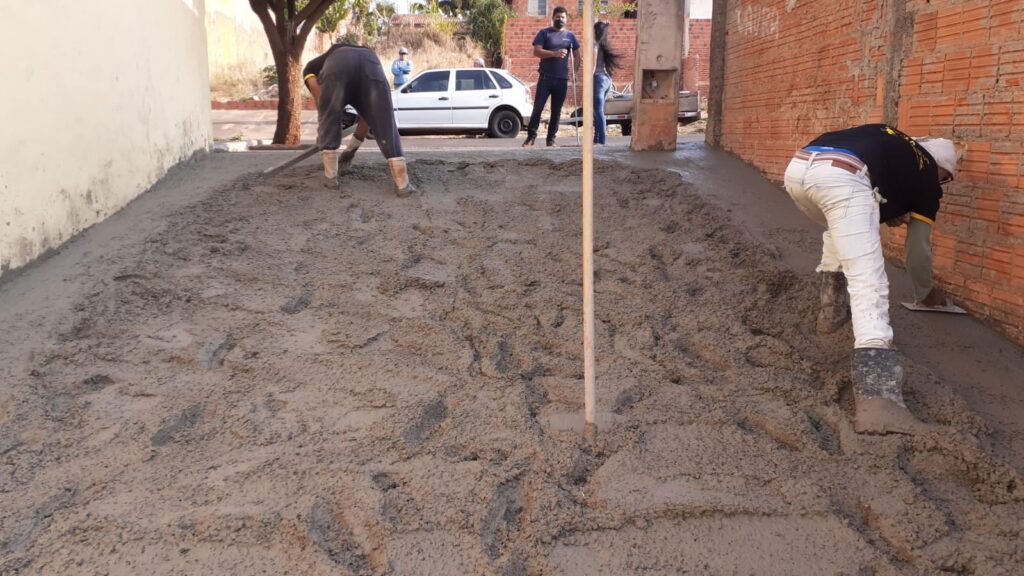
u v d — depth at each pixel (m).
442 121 16.97
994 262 4.22
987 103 4.18
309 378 3.84
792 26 6.43
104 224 5.51
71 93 5.15
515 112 17.11
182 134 7.27
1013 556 2.73
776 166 6.79
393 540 2.82
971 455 3.13
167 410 3.56
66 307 4.31
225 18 24.42
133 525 2.86
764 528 2.92
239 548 2.78
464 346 4.14
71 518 2.90
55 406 3.59
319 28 21.38
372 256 5.21
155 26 6.62
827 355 4.10
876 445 3.28
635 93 7.96
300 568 2.69
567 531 2.90
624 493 3.07
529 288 4.86
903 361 3.55
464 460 3.27
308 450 3.29
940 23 4.50
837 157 3.73
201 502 2.99
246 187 6.41
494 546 2.83
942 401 3.56
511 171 7.13
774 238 5.60
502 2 31.22
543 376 3.95
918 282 4.28
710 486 3.11
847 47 5.55
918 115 4.71
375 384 3.77
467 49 29.88
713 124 8.13
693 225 5.86
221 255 5.11
